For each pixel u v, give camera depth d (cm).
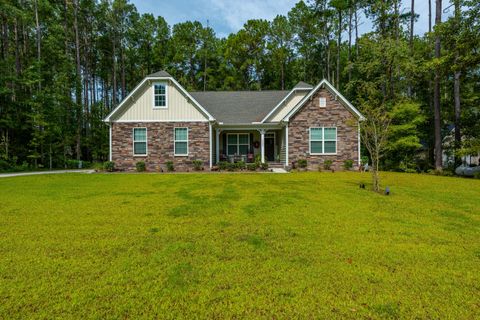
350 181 1106
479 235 432
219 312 232
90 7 2981
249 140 1952
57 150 2264
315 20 3219
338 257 345
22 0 2320
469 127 1947
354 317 226
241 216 546
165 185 1001
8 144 1984
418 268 315
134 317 225
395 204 661
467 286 276
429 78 1948
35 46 2620
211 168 1638
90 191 863
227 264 323
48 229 461
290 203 670
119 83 3894
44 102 2155
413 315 229
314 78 3634
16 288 269
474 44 1436
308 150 1645
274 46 3806
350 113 1641
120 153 1645
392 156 1783
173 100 1650
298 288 270
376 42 1911
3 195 788
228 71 4038
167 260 334
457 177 1336
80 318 223
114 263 326
